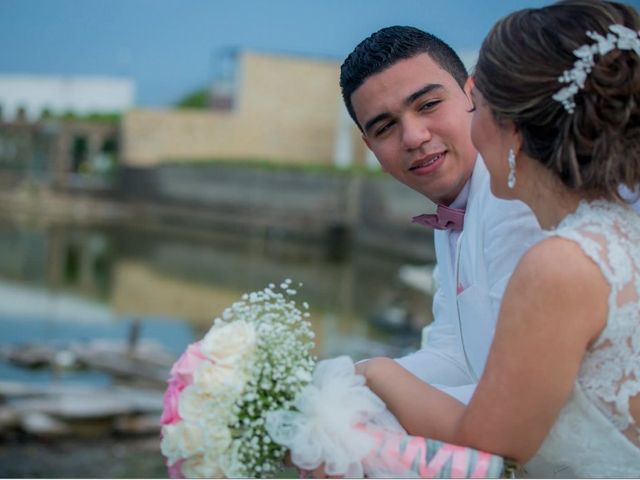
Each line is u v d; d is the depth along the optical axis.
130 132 44.53
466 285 2.05
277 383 1.67
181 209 41.09
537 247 1.56
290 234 36.28
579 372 1.59
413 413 1.67
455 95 2.08
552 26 1.57
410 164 2.10
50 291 17.59
